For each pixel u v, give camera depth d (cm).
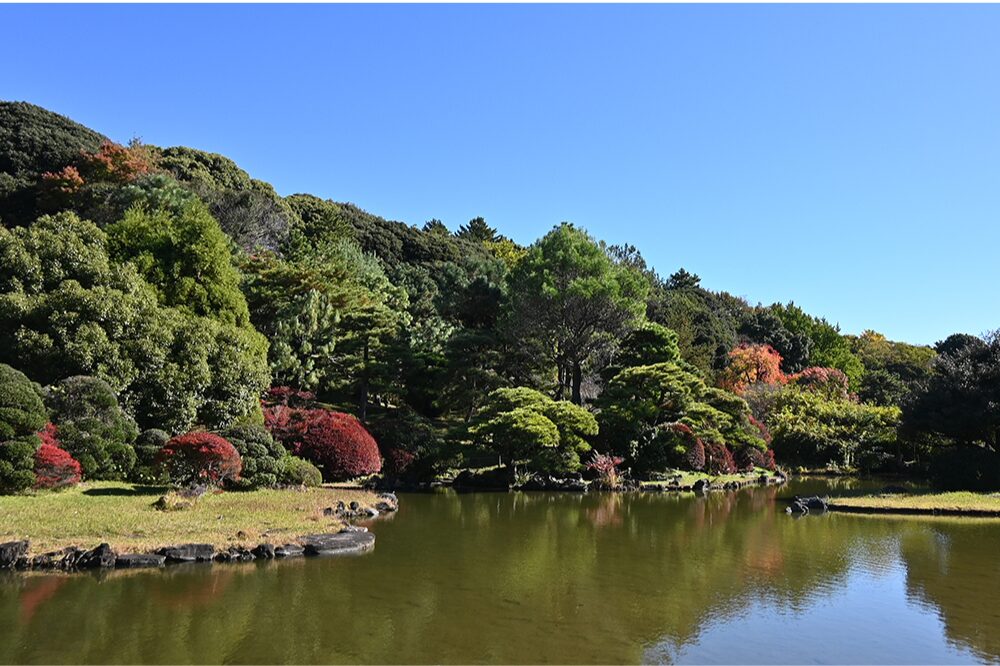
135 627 832
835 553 1416
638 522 1820
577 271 3397
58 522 1198
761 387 4172
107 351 1823
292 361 2614
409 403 3394
